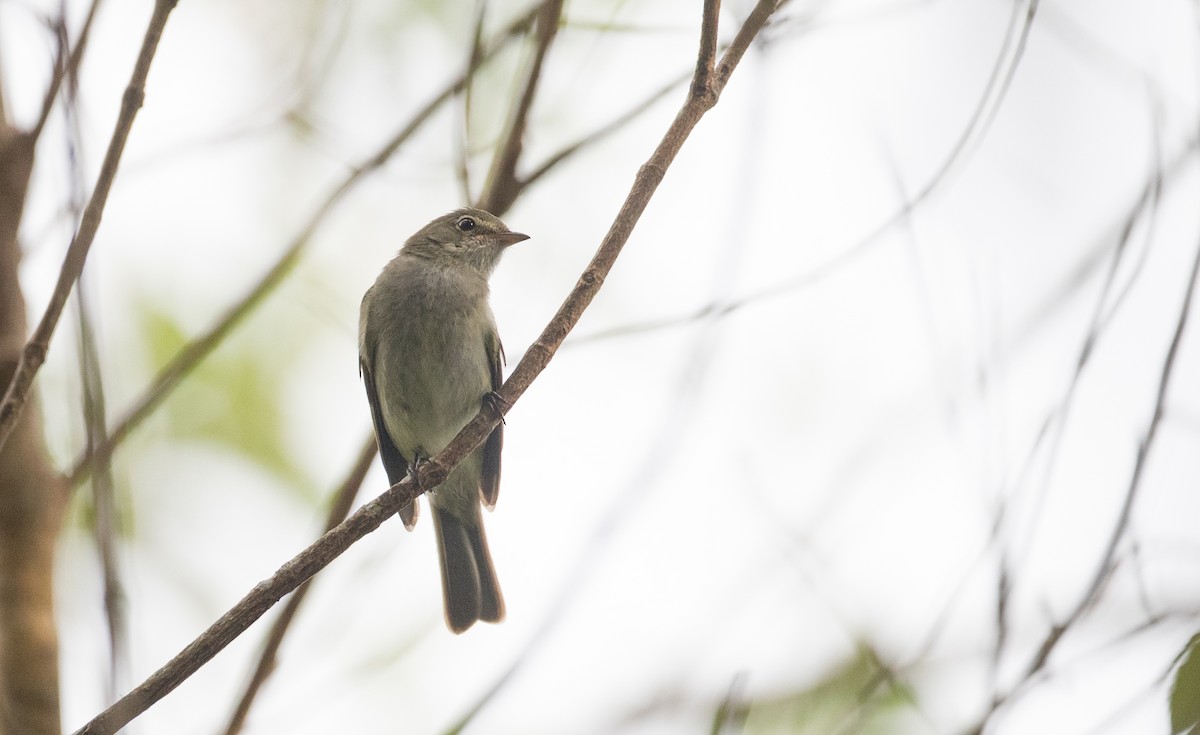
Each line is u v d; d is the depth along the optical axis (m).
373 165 9.81
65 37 7.47
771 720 8.79
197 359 9.16
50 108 7.85
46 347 6.88
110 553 6.83
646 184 7.96
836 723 8.73
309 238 9.76
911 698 8.12
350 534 7.37
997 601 7.11
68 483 8.41
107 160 6.73
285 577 7.11
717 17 7.92
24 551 7.99
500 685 7.88
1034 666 6.80
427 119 9.80
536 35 9.33
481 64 9.62
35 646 7.77
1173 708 6.61
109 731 6.49
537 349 7.87
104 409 7.10
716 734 7.55
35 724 7.60
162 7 6.64
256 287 9.47
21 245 8.52
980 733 6.71
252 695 8.31
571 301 7.92
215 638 6.88
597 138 9.36
